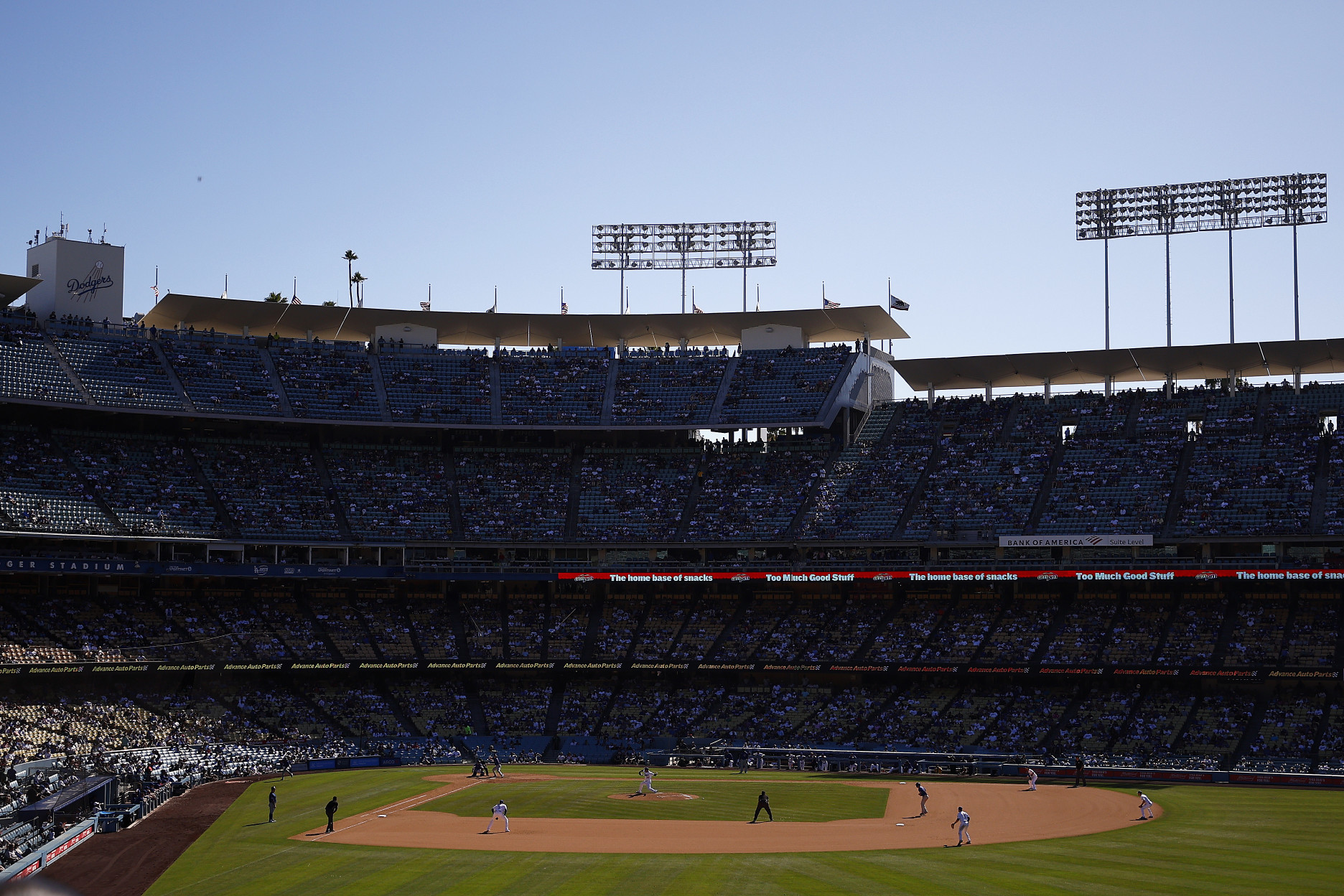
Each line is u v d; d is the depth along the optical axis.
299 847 51.47
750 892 41.62
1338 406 98.94
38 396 91.19
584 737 91.88
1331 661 82.81
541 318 113.75
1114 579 88.38
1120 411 105.19
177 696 87.56
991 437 106.44
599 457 110.38
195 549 93.88
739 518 102.75
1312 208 102.62
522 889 42.47
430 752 88.38
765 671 94.12
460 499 104.31
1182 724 83.56
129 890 43.00
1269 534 89.19
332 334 114.44
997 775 79.44
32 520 85.62
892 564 94.50
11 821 52.88
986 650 91.50
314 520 98.44
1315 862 46.75
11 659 78.94
